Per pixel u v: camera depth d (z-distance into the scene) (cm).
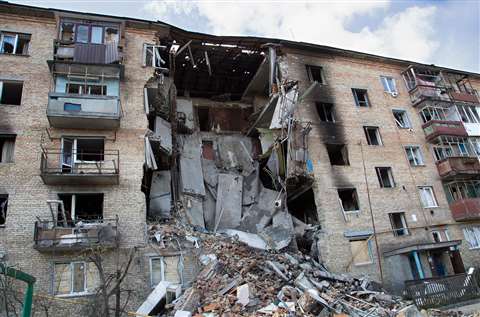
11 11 1927
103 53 1867
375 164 2323
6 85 1805
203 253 1631
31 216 1541
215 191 2252
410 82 2764
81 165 1691
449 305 1630
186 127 2448
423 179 2414
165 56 2364
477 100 2878
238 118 2773
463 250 2264
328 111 2444
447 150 2627
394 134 2502
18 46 1903
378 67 2748
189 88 2764
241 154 2553
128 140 1816
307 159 2144
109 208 1645
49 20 1975
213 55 2438
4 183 1566
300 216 2461
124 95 1906
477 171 2450
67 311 1382
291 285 1469
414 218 2244
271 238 1961
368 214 2136
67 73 1809
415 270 2041
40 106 1761
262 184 2394
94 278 1467
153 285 1523
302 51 2512
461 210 2320
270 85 2420
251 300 1279
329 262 1922
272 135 2508
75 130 1761
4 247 1451
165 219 1900
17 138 1667
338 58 2625
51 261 1461
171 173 2158
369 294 1562
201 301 1292
